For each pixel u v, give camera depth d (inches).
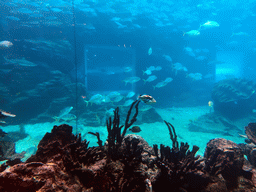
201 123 471.2
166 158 104.0
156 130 424.8
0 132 124.5
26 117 444.5
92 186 75.2
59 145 96.1
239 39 896.9
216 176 106.2
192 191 94.7
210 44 871.7
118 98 405.1
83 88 544.1
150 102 125.9
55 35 584.4
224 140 133.3
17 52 525.3
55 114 456.8
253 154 147.5
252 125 175.8
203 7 777.6
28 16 561.6
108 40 703.7
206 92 858.8
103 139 337.1
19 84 461.4
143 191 80.4
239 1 837.8
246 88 522.6
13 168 62.5
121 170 84.4
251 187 110.9
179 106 772.0
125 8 677.3
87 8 593.0
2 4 525.3
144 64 778.2
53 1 579.2
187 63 840.3
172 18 788.0
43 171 65.9
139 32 711.7
